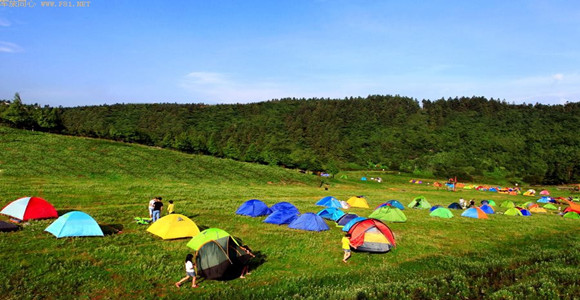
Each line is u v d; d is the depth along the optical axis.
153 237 17.84
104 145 63.94
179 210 26.56
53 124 72.62
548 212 44.59
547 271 12.38
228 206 30.36
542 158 157.38
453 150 176.50
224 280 12.85
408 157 170.00
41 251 14.20
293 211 24.97
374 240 18.00
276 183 63.41
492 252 18.89
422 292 10.55
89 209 24.28
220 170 64.75
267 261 15.35
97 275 12.36
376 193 57.88
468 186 89.06
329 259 16.28
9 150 49.50
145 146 72.81
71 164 49.16
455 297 10.09
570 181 116.00
